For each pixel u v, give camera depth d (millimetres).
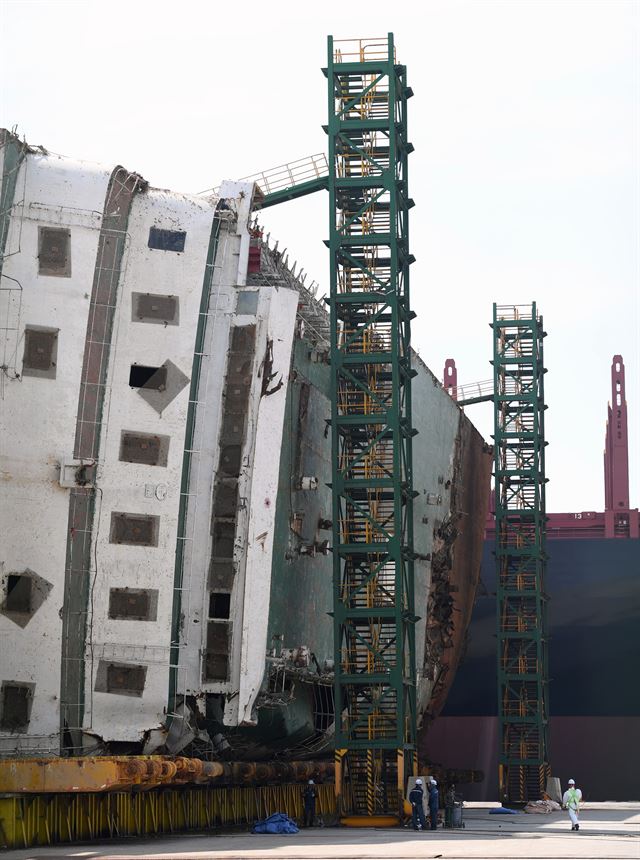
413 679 71875
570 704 129500
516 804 107250
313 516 78938
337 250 72125
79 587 57281
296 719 74500
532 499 114375
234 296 60906
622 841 54156
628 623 130000
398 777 67750
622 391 143000
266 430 60594
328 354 79562
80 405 57812
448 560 107938
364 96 72938
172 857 40969
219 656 58875
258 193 63000
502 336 115125
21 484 56750
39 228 58094
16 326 57219
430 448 103188
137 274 59406
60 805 51375
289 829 60062
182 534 59438
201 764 57094
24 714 56156
